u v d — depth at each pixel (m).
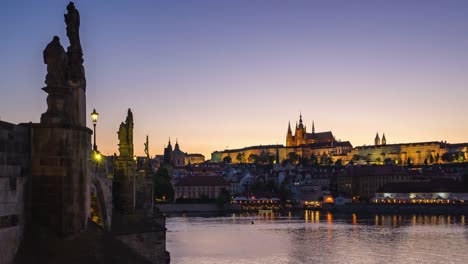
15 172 31.48
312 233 171.38
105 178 55.66
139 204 83.94
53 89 35.03
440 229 184.62
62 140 34.56
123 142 70.00
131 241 65.00
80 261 33.25
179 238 153.25
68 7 38.25
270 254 118.56
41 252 32.22
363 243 141.12
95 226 38.50
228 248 128.50
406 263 107.62
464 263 107.50
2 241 29.20
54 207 34.31
